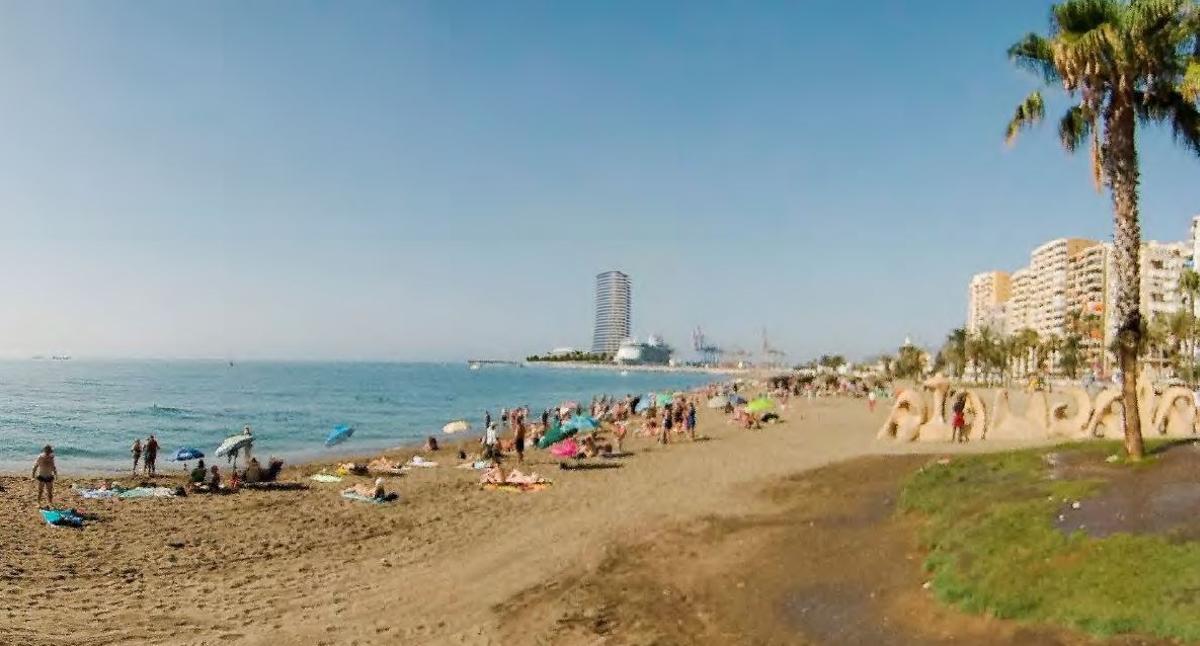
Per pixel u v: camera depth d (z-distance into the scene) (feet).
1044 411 109.91
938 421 110.32
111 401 285.64
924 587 39.40
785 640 36.63
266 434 179.22
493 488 86.79
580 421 129.80
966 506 48.42
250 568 54.80
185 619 43.42
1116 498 40.88
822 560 48.47
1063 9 50.21
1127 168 49.80
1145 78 49.24
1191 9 46.85
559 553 56.95
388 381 571.69
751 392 371.56
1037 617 31.45
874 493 64.85
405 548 60.44
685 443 127.75
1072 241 543.80
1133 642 27.50
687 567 50.93
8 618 42.50
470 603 46.11
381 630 41.60
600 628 40.60
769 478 83.61
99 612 44.52
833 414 190.60
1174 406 102.27
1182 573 30.17
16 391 351.25
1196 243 438.81
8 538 62.64
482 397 376.68
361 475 100.73
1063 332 485.56
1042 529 39.17
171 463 125.80
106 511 75.51
